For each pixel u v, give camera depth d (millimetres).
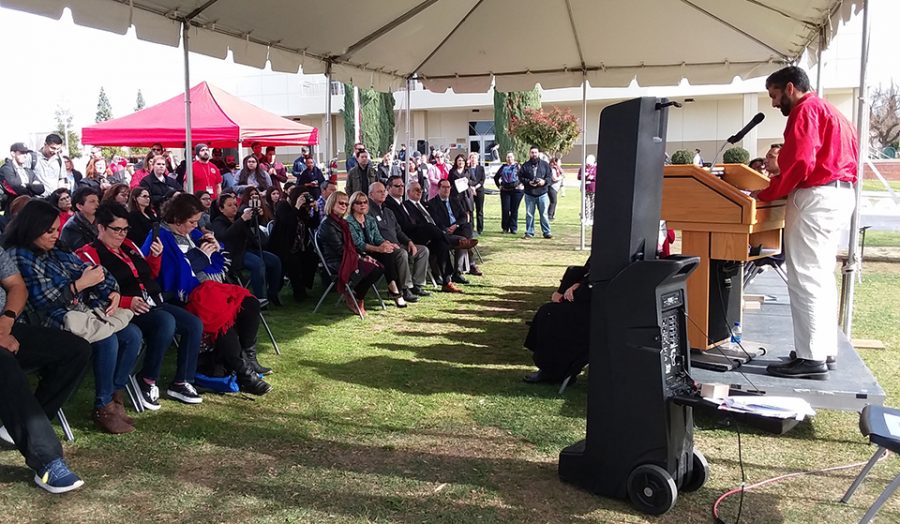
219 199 6402
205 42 6098
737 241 3951
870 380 3791
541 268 9508
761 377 3855
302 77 38531
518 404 4199
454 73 9883
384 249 6891
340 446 3555
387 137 33562
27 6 4348
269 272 7070
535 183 12742
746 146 32500
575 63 9609
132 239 5707
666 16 7941
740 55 8883
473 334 5980
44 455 2979
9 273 3191
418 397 4336
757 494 3008
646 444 2799
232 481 3129
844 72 26203
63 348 3322
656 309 2703
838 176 3662
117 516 2795
